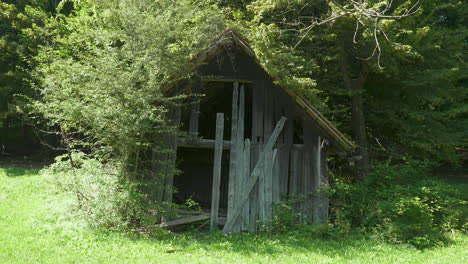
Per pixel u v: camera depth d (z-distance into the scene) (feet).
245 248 28.45
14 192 44.55
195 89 37.47
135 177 33.53
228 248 28.12
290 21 46.85
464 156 74.90
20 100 62.95
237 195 35.04
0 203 39.06
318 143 37.55
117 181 30.89
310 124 37.65
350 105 57.98
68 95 30.96
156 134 35.22
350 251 28.99
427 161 45.60
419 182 42.32
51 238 27.02
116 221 30.30
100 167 32.68
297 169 37.14
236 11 48.83
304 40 48.57
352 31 47.44
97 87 29.68
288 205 36.14
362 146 52.65
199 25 35.40
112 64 30.17
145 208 31.91
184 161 51.65
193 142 36.29
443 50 56.18
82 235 28.02
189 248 27.37
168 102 32.48
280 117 37.45
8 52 66.23
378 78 56.34
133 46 31.65
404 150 56.54
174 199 48.37
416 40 49.52
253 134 37.04
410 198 36.58
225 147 36.32
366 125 59.82
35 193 44.73
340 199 41.29
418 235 33.94
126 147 31.60
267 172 35.94
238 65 37.81
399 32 47.93
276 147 37.14
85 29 36.65
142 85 31.04
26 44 63.72
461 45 58.29
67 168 32.94
